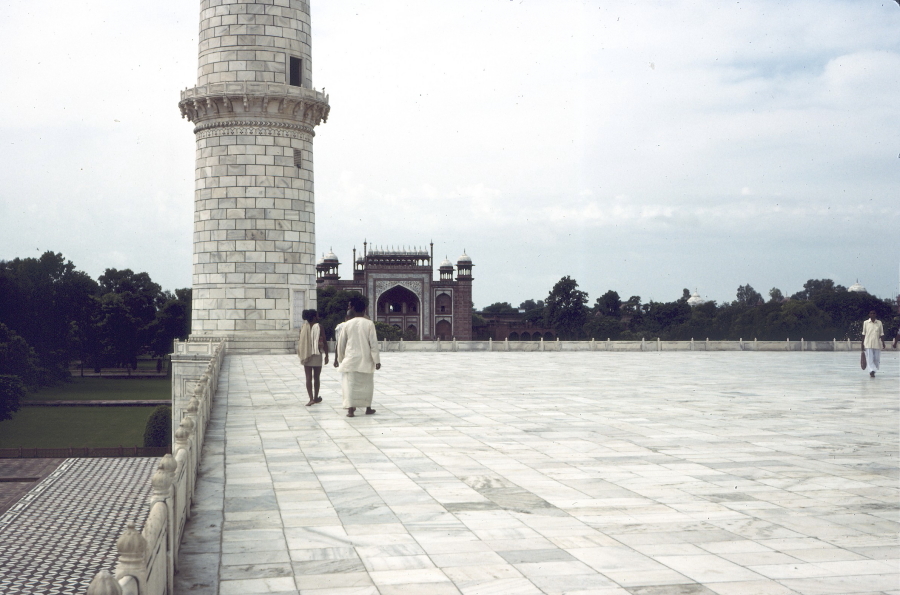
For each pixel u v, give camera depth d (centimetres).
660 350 5000
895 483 1038
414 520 870
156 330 10631
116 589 404
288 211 4081
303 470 1133
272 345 4000
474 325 15412
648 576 685
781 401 1969
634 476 1080
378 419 1641
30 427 6366
